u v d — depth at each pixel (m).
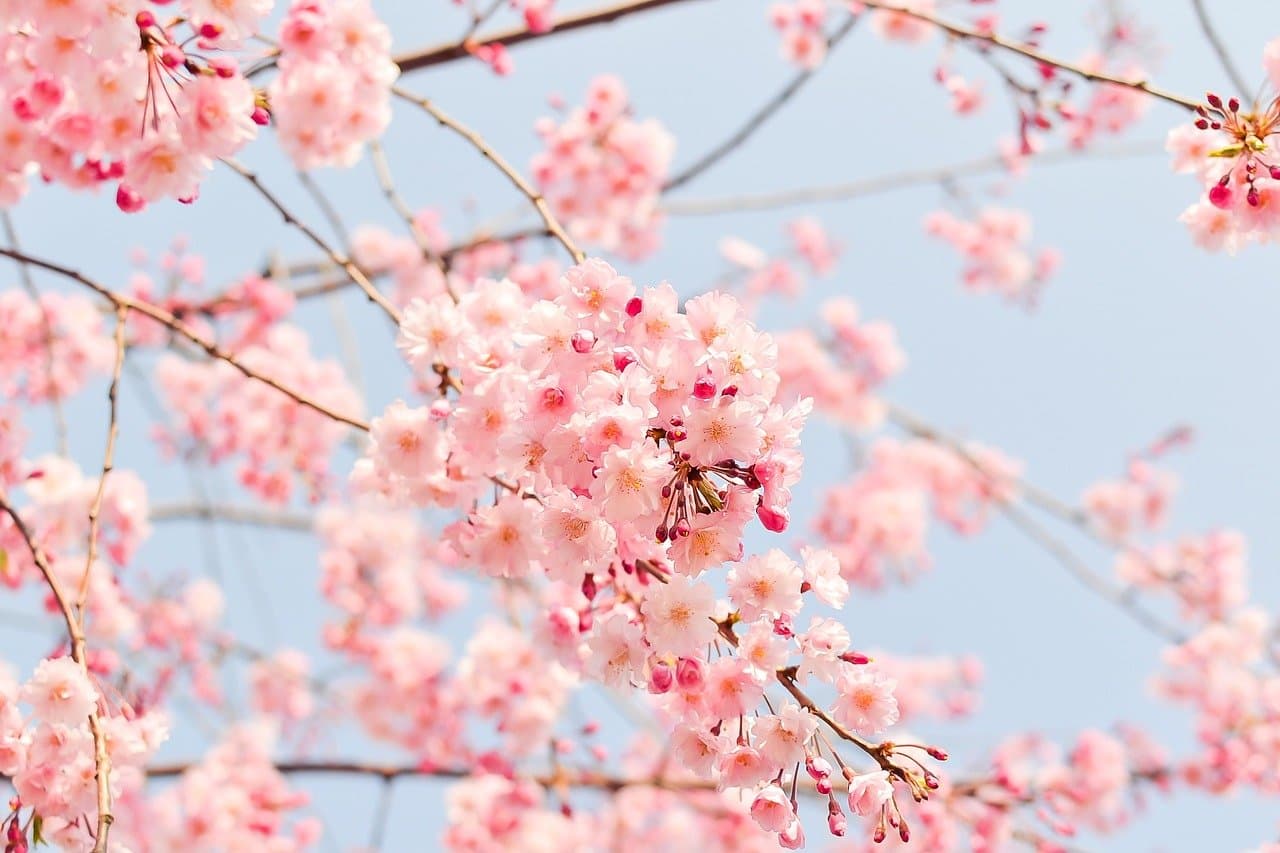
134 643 7.31
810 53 7.43
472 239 7.59
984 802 5.94
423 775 7.00
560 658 3.17
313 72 3.60
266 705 7.78
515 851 6.49
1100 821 8.02
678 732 2.72
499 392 2.91
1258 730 8.02
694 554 2.62
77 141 3.33
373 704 7.63
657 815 7.90
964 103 5.45
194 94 3.15
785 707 2.64
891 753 2.60
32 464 5.04
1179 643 8.28
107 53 2.98
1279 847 4.94
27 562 5.01
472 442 2.96
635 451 2.51
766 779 2.65
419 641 7.75
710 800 7.69
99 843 2.64
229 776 6.69
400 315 3.37
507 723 6.39
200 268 7.49
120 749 3.10
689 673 2.64
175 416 7.44
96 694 3.01
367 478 3.43
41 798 2.96
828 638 2.67
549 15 4.71
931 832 6.07
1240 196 3.35
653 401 2.61
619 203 6.67
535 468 2.80
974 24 5.57
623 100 6.46
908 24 6.38
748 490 2.61
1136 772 8.17
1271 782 7.89
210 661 7.58
